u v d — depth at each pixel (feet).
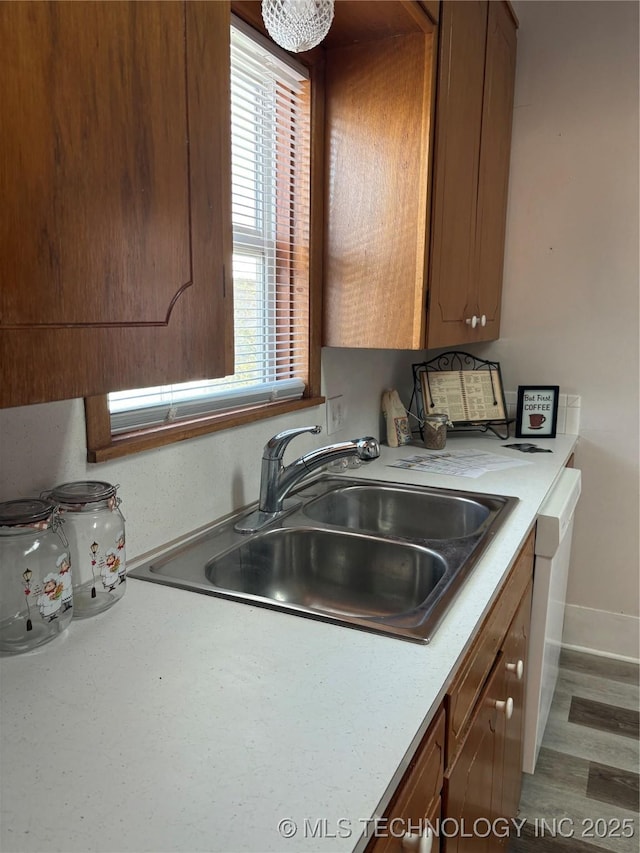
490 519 4.82
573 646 8.85
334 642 2.97
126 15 2.10
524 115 8.23
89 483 3.34
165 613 3.25
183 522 4.35
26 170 1.82
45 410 3.27
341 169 5.62
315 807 1.95
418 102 5.20
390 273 5.55
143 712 2.42
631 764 6.45
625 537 8.43
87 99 1.99
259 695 2.53
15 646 2.83
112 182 2.11
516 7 8.07
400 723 2.37
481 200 7.02
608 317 8.17
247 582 4.31
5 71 1.73
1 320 1.79
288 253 5.65
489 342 8.86
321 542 4.60
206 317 2.66
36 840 1.82
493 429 8.45
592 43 7.77
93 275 2.07
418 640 2.97
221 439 4.70
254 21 4.54
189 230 2.50
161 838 1.84
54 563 2.91
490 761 4.03
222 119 2.65
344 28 5.08
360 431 7.28
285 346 5.83
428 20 4.97
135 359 2.29
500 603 3.90
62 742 2.25
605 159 7.91
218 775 2.09
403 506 5.79
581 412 8.46
